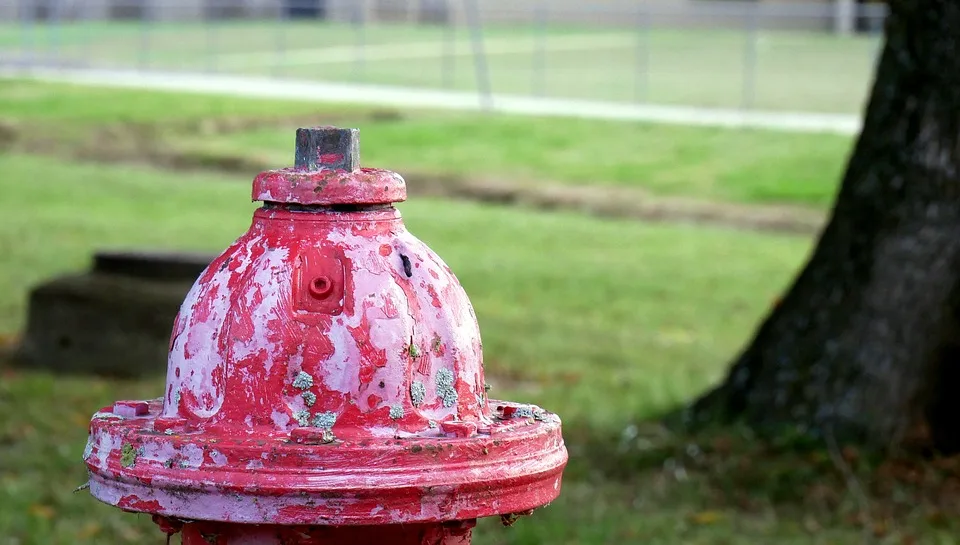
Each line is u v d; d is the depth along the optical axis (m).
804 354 6.59
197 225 14.66
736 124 23.53
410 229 14.84
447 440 2.20
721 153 20.72
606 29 45.88
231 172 19.77
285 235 2.33
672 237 14.93
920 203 6.32
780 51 37.56
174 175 19.08
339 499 2.12
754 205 17.23
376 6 45.03
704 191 18.09
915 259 6.32
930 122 6.27
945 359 6.35
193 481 2.14
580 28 46.06
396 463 2.15
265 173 2.39
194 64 32.81
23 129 21.50
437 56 36.28
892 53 6.41
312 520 2.13
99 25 41.47
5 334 9.16
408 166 19.84
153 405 2.55
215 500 2.15
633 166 19.84
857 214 6.51
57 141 20.98
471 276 11.98
